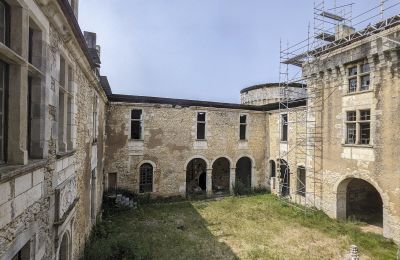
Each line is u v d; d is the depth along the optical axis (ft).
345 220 43.91
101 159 43.19
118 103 51.44
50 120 14.67
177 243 34.22
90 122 30.58
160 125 55.11
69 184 19.49
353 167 41.34
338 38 46.57
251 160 64.59
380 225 42.06
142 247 31.68
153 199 54.08
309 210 47.88
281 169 60.75
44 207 13.91
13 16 10.71
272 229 39.93
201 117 60.90
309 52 49.85
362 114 40.83
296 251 32.68
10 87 10.73
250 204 52.80
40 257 13.39
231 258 30.58
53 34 15.11
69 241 19.98
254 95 86.99
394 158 35.50
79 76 23.52
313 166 49.11
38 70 12.71
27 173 11.43
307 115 50.67
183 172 57.06
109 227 38.06
